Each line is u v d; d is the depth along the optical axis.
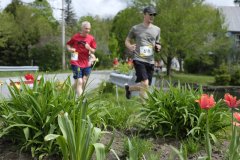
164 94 5.02
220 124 4.77
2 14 36.66
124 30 37.88
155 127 4.95
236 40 54.81
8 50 45.75
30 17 48.03
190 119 4.74
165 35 33.38
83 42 8.18
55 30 58.66
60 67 42.47
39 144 4.02
